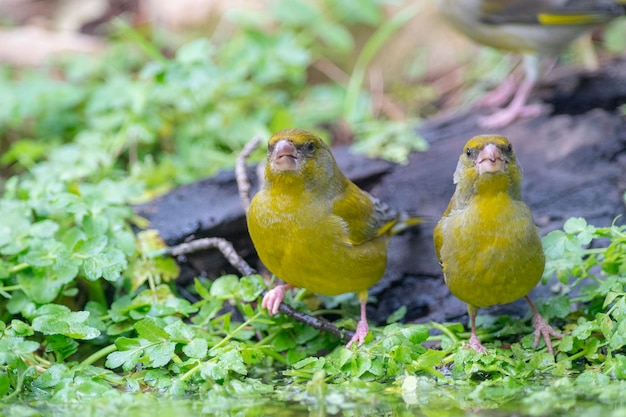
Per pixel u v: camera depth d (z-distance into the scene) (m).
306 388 8.91
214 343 9.89
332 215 9.59
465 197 9.18
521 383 9.08
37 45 17.05
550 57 14.35
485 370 9.23
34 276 10.20
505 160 8.95
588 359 9.56
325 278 9.80
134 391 9.03
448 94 16.61
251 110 15.66
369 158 13.34
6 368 9.04
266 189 9.64
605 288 9.49
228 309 11.18
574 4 13.94
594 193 12.33
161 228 11.82
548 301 10.01
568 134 13.43
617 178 12.55
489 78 16.33
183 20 17.33
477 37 14.70
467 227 9.07
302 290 10.86
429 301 11.23
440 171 13.00
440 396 8.80
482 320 10.40
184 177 13.76
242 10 16.50
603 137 13.23
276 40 15.81
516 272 9.09
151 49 14.45
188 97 14.86
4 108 15.26
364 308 10.21
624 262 9.77
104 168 13.76
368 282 10.08
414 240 11.92
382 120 16.25
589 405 8.32
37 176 12.71
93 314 10.34
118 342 9.33
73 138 15.51
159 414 8.39
